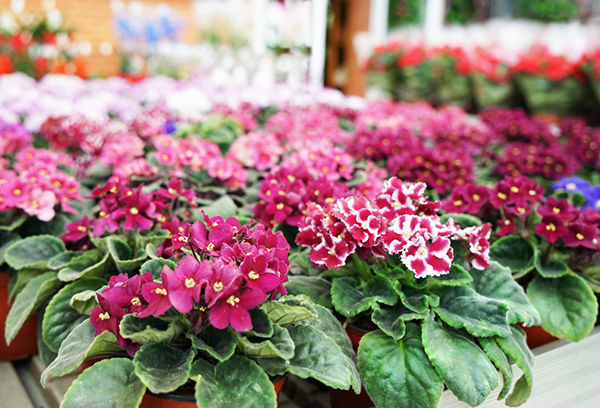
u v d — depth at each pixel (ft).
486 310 1.59
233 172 2.70
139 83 6.47
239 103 5.57
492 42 6.86
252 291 1.22
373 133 3.74
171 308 1.41
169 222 1.99
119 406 1.20
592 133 4.16
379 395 1.45
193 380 1.35
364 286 1.78
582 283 1.96
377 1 9.67
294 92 6.14
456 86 7.46
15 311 1.85
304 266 1.98
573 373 1.91
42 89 5.24
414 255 1.52
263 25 11.64
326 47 10.71
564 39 6.23
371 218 1.56
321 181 2.22
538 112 6.34
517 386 1.63
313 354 1.38
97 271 1.87
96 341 1.30
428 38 7.97
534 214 2.34
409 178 2.89
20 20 7.18
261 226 1.55
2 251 2.13
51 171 2.35
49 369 1.30
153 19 10.66
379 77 8.36
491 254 2.20
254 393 1.25
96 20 11.21
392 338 1.56
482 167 3.90
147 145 3.64
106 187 1.98
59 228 2.41
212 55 10.46
